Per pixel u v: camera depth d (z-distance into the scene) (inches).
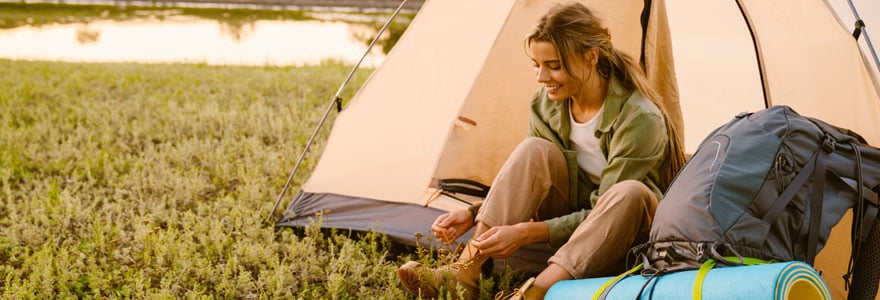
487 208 99.3
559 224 96.7
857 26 116.8
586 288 83.4
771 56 130.7
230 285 113.0
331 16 575.5
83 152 191.0
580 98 101.8
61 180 170.4
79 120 227.9
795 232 78.5
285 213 138.5
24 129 212.5
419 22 133.5
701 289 70.6
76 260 121.8
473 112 130.0
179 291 113.7
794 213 78.5
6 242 132.6
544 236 96.7
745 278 67.7
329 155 139.9
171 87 289.7
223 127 217.8
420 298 99.6
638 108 97.0
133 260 124.1
